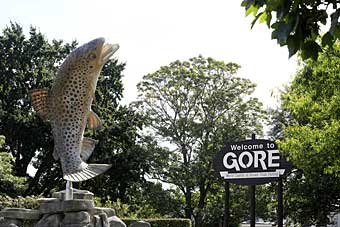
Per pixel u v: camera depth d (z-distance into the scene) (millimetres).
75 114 17016
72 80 17000
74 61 17016
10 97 47781
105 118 47562
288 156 23047
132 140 48406
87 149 17484
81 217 17375
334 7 5809
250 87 50250
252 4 5645
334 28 5602
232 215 48875
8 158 36781
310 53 5844
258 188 46344
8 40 48781
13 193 41344
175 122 49844
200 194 49812
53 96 17141
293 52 5660
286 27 5574
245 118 49812
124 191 48250
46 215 17625
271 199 44406
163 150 48969
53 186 47625
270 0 5551
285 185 35656
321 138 21484
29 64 49062
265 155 23375
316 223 35656
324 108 21688
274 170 23203
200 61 50125
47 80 48031
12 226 17109
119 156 47594
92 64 17016
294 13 5574
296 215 35531
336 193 33156
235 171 23781
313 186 33062
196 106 50031
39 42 49969
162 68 50281
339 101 21094
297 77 24562
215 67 50000
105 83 50781
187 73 49750
